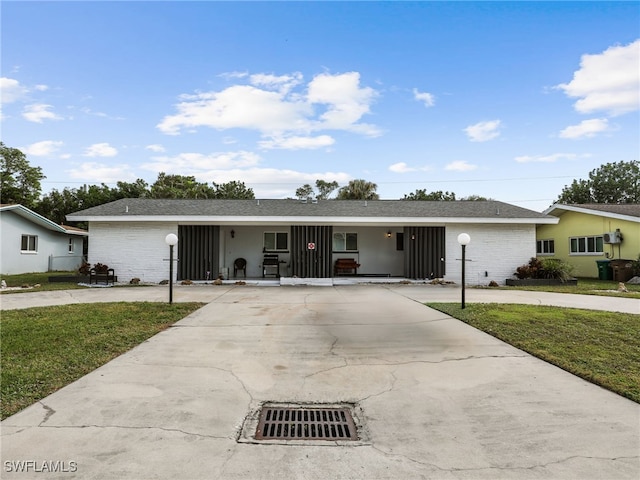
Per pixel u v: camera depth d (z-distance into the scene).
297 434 3.04
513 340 5.78
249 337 6.11
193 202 17.05
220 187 41.00
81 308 8.38
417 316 7.80
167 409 3.44
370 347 5.55
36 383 3.98
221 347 5.53
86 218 14.11
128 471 2.45
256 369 4.59
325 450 2.78
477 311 8.02
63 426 3.07
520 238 15.25
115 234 14.69
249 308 8.78
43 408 3.40
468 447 2.81
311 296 10.93
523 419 3.26
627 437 2.93
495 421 3.23
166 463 2.56
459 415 3.36
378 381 4.21
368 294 11.44
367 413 3.42
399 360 4.95
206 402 3.62
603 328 6.42
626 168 32.72
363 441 2.92
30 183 32.28
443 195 41.69
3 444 2.77
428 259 15.29
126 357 4.99
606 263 15.89
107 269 14.05
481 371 4.51
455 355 5.15
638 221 15.03
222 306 9.04
